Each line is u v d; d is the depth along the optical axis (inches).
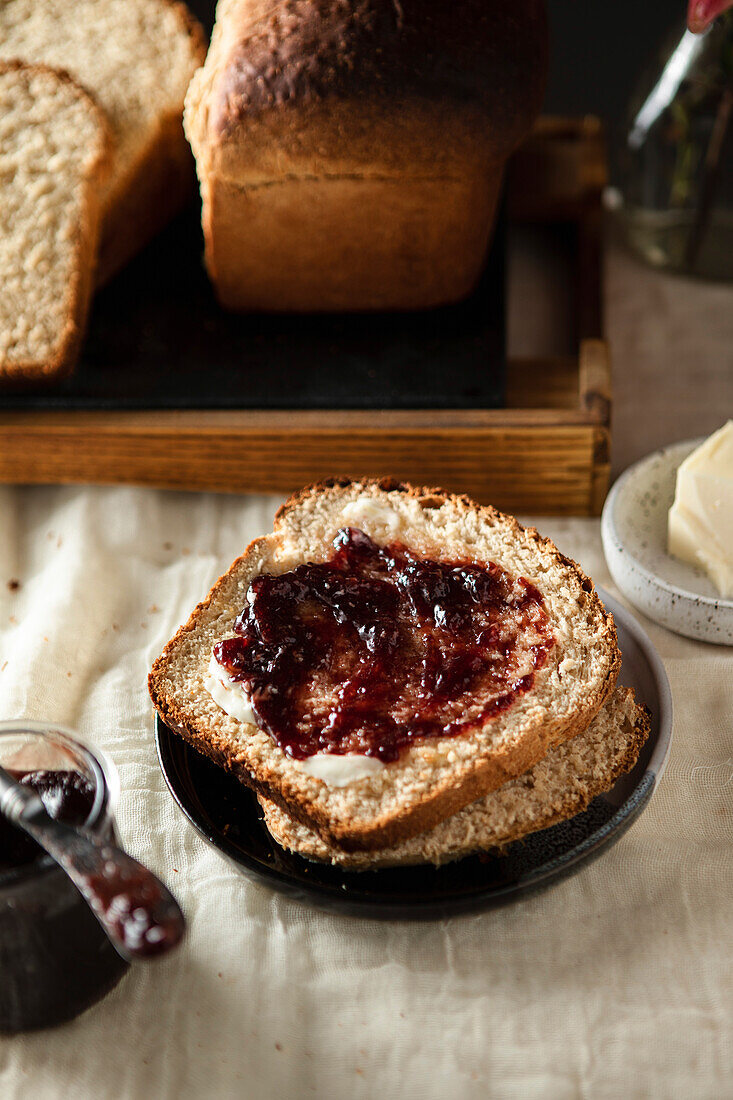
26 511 26.4
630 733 20.2
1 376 25.1
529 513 25.8
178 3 28.5
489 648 20.1
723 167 28.9
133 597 24.8
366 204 25.3
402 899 18.6
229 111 24.3
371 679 19.7
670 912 19.9
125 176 26.6
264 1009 19.1
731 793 21.1
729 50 27.2
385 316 27.0
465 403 25.1
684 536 23.3
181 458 25.4
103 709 22.6
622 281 31.3
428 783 18.9
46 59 28.0
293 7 24.5
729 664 22.7
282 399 25.3
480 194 25.4
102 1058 18.8
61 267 25.5
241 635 20.4
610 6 38.5
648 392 28.8
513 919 19.9
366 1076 18.5
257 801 20.2
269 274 26.4
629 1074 18.4
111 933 16.5
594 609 20.8
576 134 32.1
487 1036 18.8
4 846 18.2
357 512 21.7
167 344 26.5
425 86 24.0
